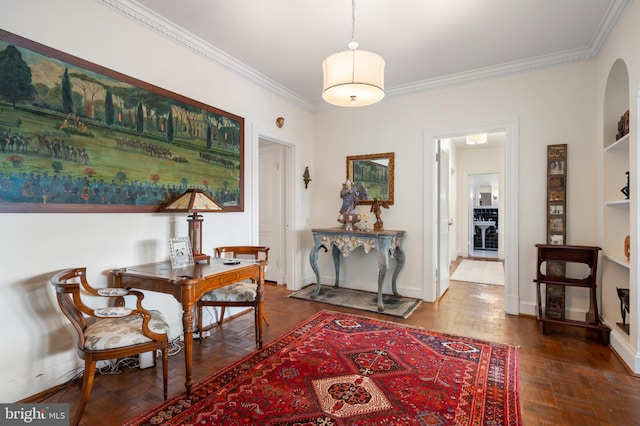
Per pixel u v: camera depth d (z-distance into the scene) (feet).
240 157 11.19
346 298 13.03
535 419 5.52
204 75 9.91
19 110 6.00
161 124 8.59
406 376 6.90
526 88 11.03
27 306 6.14
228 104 10.78
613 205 9.21
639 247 7.06
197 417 5.57
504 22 8.55
